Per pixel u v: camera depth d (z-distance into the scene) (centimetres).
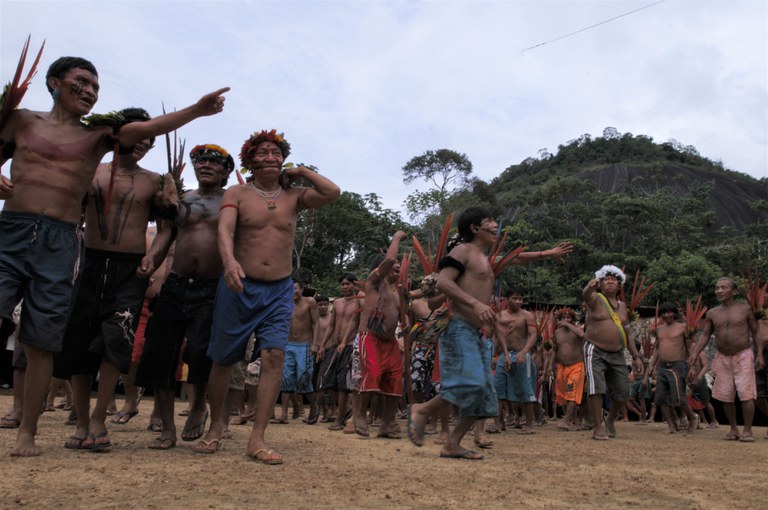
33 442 371
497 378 830
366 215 3888
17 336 368
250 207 412
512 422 973
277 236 413
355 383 665
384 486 315
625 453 544
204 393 465
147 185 433
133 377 618
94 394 1074
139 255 425
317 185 424
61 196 372
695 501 306
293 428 737
